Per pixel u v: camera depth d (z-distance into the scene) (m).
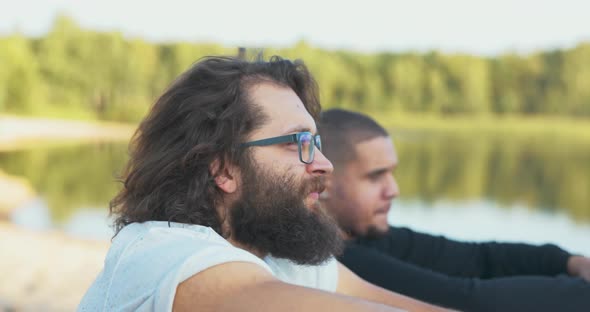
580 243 21.89
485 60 78.06
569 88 75.81
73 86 68.25
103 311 0.97
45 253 10.72
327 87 70.56
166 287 0.87
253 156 1.11
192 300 0.86
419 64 75.88
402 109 74.56
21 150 46.94
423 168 48.88
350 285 1.33
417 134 73.56
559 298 1.43
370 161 1.72
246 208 1.11
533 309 1.43
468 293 1.48
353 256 1.63
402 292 1.55
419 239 1.90
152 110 1.18
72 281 8.30
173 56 70.94
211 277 0.87
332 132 1.75
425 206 30.31
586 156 61.06
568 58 76.25
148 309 0.89
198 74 1.16
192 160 1.11
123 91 69.62
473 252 1.91
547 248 1.82
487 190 39.28
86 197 26.77
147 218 1.12
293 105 1.15
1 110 63.66
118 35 70.38
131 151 1.21
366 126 1.75
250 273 0.87
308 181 1.13
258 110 1.12
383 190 1.76
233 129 1.11
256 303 0.82
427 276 1.55
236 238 1.14
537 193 38.72
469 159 55.97
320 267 1.25
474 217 27.09
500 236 22.39
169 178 1.12
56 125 63.78
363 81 73.38
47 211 21.72
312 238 1.13
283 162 1.12
